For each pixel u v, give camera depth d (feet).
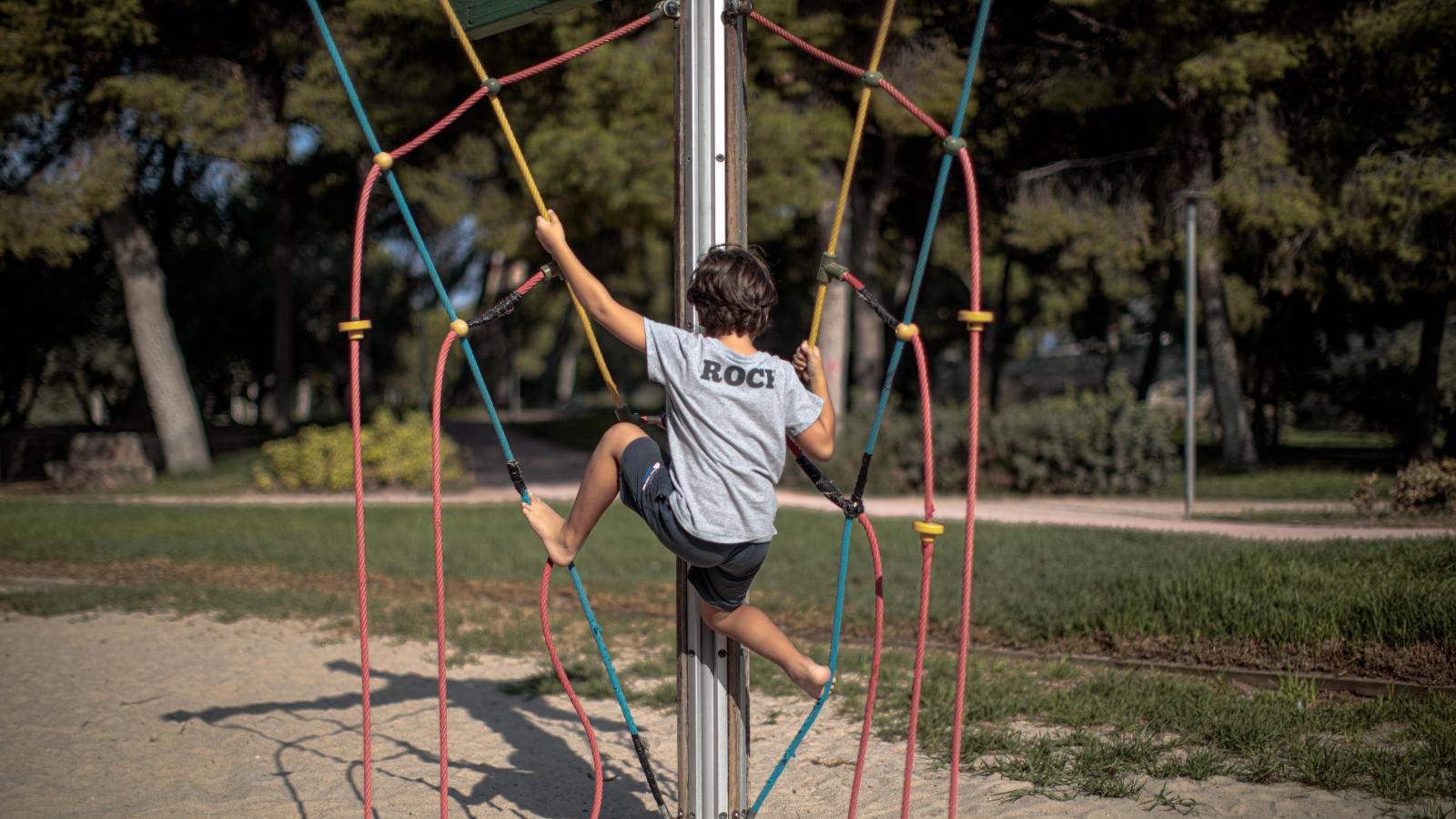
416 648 25.32
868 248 80.12
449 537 43.83
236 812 14.85
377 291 143.95
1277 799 13.92
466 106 11.48
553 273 11.58
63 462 75.87
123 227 74.90
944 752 16.78
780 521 47.37
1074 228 68.18
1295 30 58.75
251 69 71.15
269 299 124.98
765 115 57.98
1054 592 26.68
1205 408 112.57
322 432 70.85
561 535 11.53
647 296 164.66
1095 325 120.16
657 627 26.89
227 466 82.43
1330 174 59.93
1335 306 75.36
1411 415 75.20
